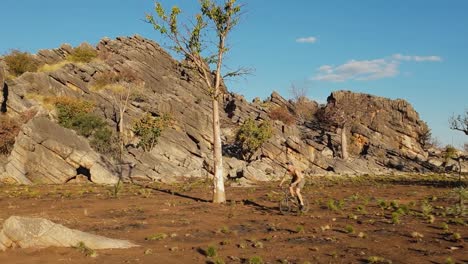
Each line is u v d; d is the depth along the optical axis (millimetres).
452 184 33031
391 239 10891
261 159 59438
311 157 60312
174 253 9648
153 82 77812
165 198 21641
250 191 26094
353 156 77625
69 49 79188
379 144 79562
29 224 9867
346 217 14617
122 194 23422
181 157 52781
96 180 33344
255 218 14883
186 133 65688
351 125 82875
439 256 9039
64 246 9719
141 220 14500
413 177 45688
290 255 9375
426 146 91938
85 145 35469
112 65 76000
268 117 79750
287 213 15742
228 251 9875
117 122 60062
